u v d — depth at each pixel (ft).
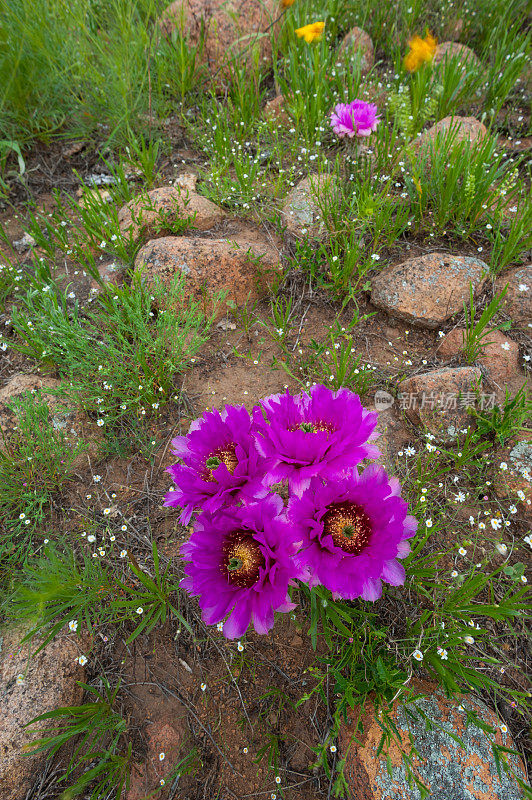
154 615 1.48
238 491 1.12
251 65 2.99
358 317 2.03
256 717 1.36
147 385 1.80
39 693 1.35
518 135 2.78
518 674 1.37
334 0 3.17
